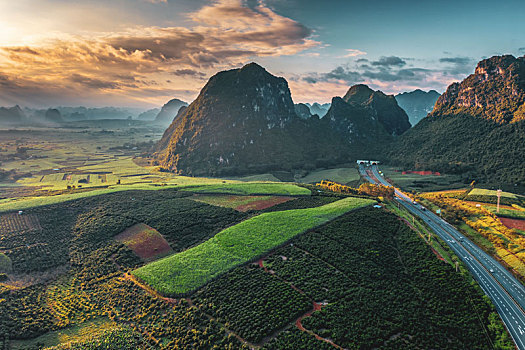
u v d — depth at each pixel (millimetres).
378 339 84688
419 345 83812
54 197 197500
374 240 136500
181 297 107812
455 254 139125
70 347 87125
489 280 119750
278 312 95375
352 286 107625
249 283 110500
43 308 108188
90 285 120875
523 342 88312
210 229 157375
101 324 100125
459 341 86188
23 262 132875
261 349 82062
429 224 174500
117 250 141250
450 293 104562
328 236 141625
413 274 116000
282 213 166875
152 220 165375
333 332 87125
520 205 194625
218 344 86062
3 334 94562
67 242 150375
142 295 110875
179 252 139125
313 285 108312
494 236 151375
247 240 138750
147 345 88625
